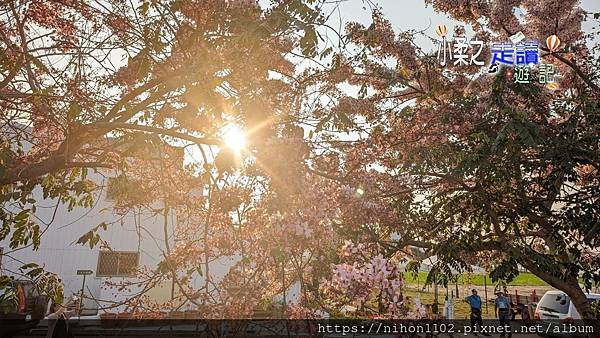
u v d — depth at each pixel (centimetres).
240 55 253
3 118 307
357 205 281
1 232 301
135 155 244
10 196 268
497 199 531
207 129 263
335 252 245
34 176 265
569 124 503
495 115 497
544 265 489
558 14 609
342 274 226
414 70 552
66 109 286
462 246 509
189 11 267
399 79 530
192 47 256
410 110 480
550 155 491
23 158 306
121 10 285
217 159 235
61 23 312
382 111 457
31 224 310
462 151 483
